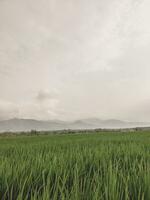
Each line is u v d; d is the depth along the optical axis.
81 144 11.09
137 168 3.37
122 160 4.34
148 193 2.07
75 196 1.88
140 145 8.22
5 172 3.08
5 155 6.65
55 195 1.94
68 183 2.77
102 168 3.68
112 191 1.97
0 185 2.52
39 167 3.42
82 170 3.25
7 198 2.31
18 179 2.74
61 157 4.64
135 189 2.19
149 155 4.82
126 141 12.35
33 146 10.51
